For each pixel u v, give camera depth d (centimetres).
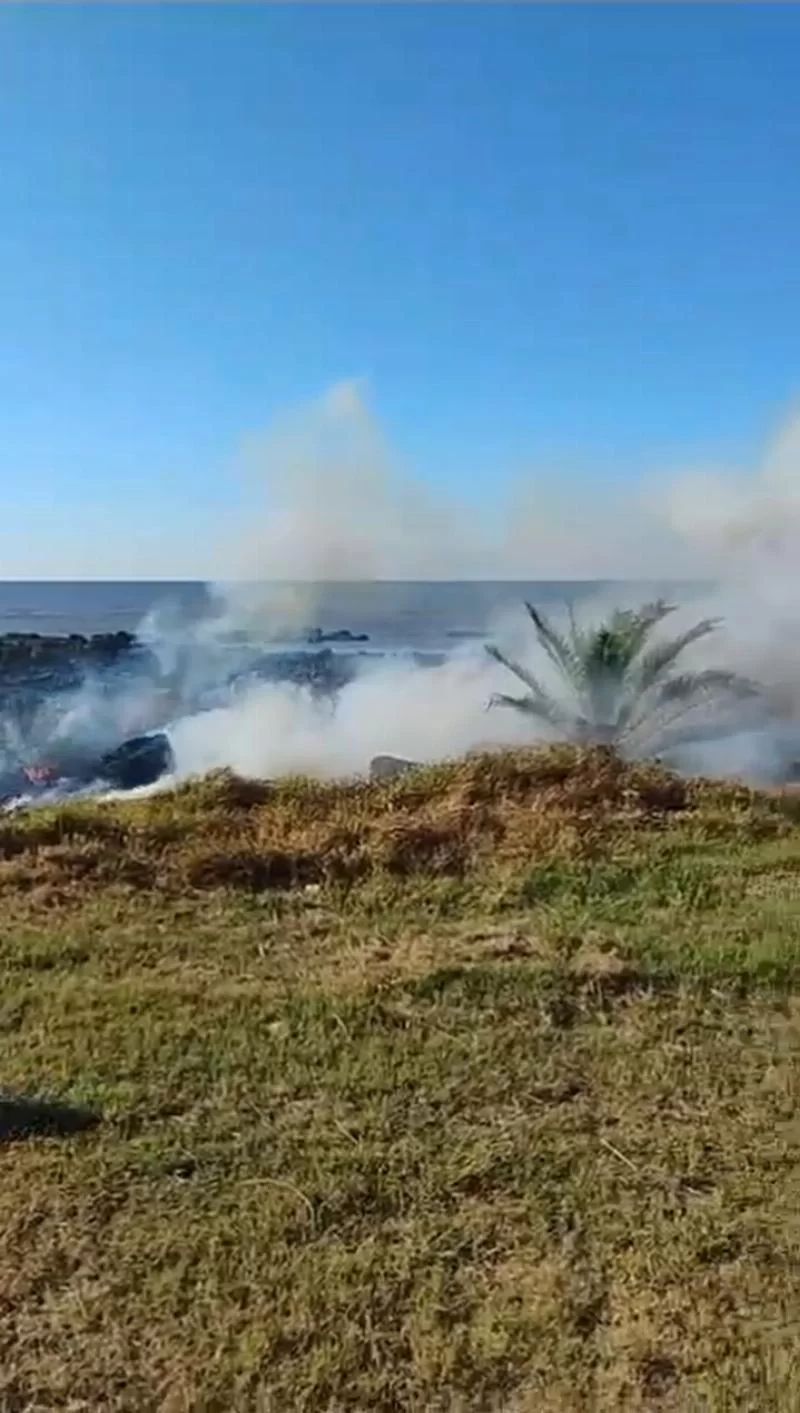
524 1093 346
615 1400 223
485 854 596
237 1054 369
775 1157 310
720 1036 389
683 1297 252
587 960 444
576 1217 283
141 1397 224
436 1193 293
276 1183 296
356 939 484
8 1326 242
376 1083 351
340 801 691
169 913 516
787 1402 222
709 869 575
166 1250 267
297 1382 228
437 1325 243
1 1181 294
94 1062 362
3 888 539
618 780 725
